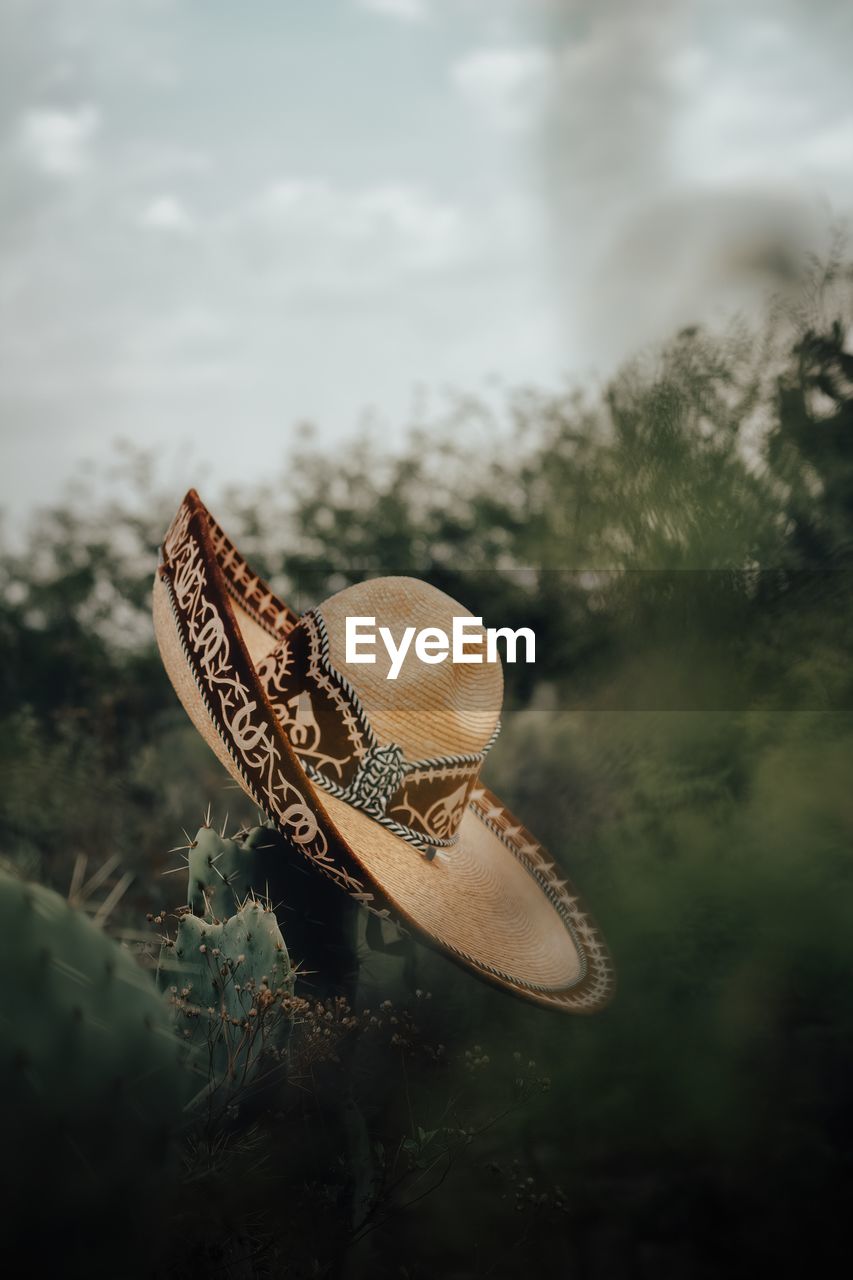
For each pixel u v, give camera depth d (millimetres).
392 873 2104
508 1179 2102
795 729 2543
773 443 2990
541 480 5598
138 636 6422
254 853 2014
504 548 6137
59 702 5902
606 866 2910
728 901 2426
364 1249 1994
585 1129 2281
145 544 6656
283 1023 1709
